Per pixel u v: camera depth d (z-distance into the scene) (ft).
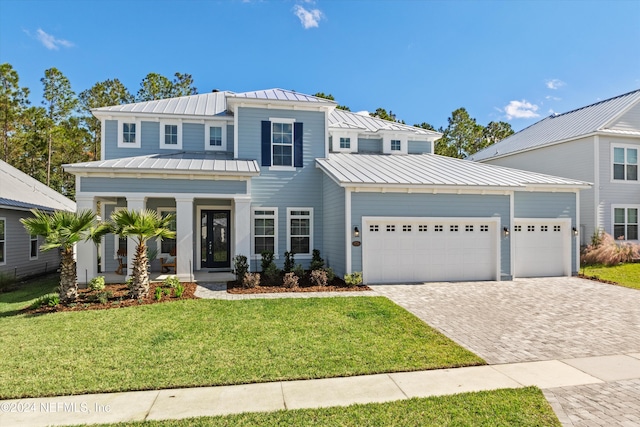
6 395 15.62
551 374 18.17
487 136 147.13
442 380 17.38
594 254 57.06
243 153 50.24
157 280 43.39
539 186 47.80
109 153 52.31
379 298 34.06
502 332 24.86
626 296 36.50
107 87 123.34
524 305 32.40
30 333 23.76
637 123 64.85
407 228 43.80
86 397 15.60
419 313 29.50
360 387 16.58
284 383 16.98
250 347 21.39
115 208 52.16
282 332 24.17
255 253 49.75
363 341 22.57
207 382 16.89
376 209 42.86
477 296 35.99
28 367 18.51
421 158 59.47
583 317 28.68
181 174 42.98
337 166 48.49
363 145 63.00
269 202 50.49
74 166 40.37
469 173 50.55
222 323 26.02
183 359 19.58
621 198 63.00
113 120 52.75
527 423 13.55
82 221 31.81
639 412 14.40
